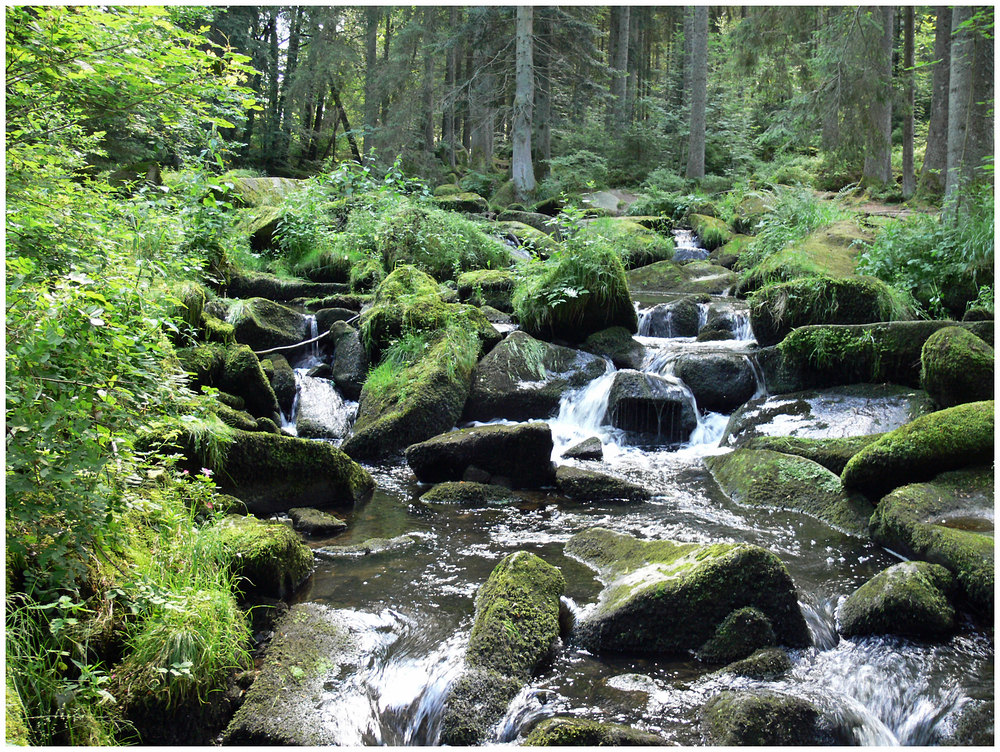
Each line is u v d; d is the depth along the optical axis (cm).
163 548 336
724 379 693
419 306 750
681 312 883
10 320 241
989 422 454
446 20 2305
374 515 497
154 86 318
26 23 277
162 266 480
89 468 253
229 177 833
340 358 768
